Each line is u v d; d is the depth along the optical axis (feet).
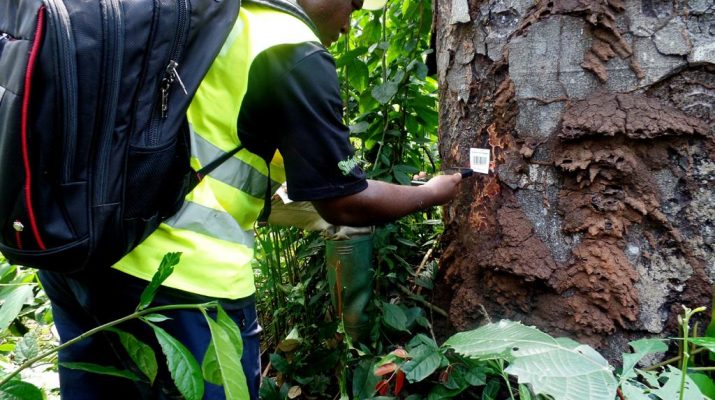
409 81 5.39
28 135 2.22
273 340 5.69
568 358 2.20
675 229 3.28
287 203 4.60
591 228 3.43
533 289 3.74
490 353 2.44
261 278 6.35
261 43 2.72
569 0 3.34
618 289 3.35
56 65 2.18
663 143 3.26
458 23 4.14
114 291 2.90
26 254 2.45
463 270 4.26
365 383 3.90
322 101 2.82
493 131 3.94
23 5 2.31
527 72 3.58
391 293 5.02
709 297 3.25
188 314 2.90
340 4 3.51
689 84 3.14
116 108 2.35
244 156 2.98
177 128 2.53
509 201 3.82
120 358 3.16
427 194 3.56
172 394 3.10
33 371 4.64
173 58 2.50
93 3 2.32
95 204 2.38
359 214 3.18
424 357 3.35
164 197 2.69
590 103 3.34
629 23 3.21
